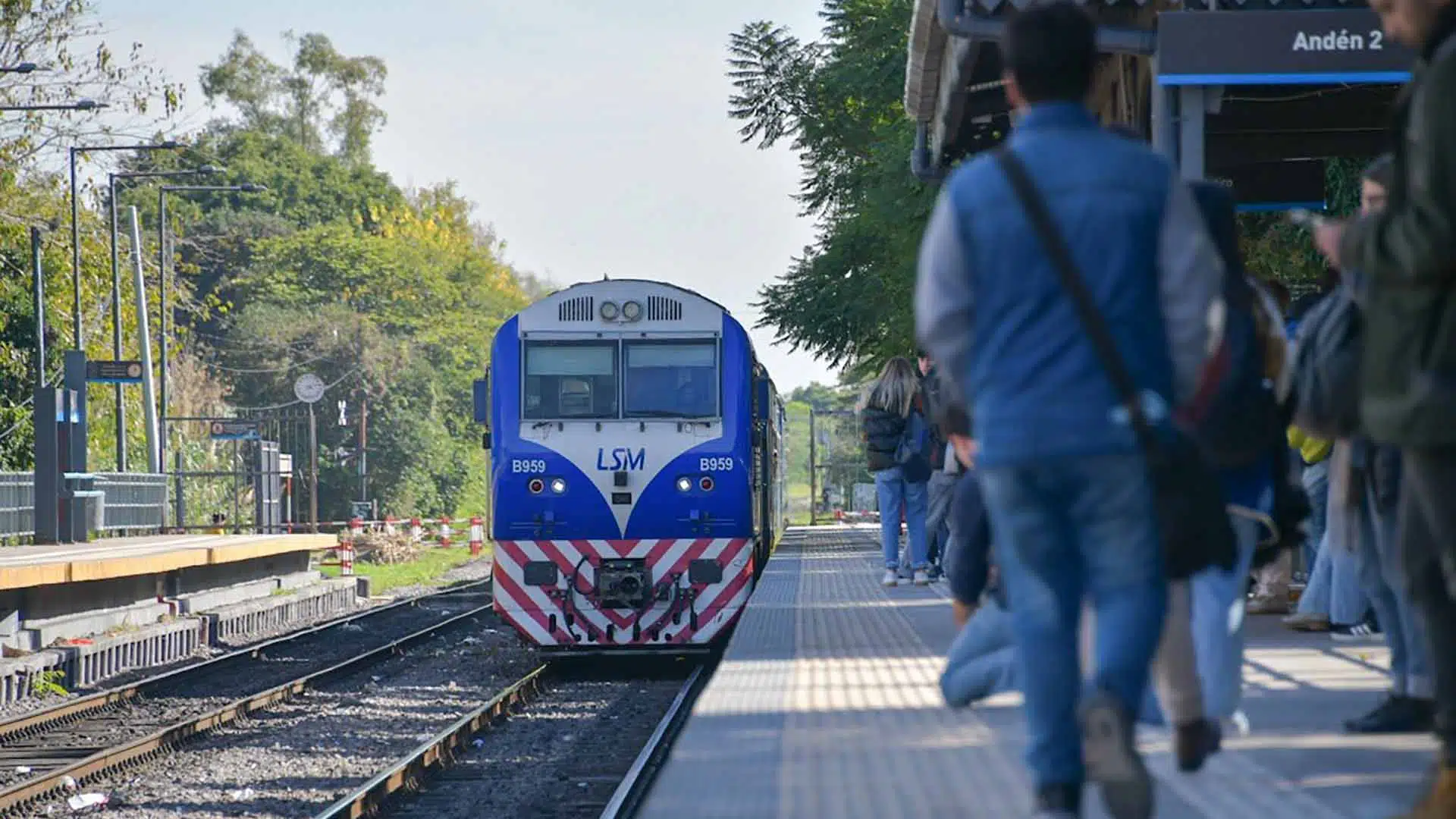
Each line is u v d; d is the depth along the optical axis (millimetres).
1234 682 18953
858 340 99250
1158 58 29469
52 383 136375
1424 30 12422
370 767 43469
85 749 47312
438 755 43531
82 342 126000
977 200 12297
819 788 16750
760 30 109125
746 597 57094
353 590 115188
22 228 134625
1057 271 12023
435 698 57500
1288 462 19000
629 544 57094
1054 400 12031
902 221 90125
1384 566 18906
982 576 22219
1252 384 17484
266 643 76688
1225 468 17875
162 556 78812
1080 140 12422
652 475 57156
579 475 57250
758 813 15547
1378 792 15664
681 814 15531
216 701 58812
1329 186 49344
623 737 47562
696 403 57594
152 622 78375
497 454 57688
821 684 25422
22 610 65188
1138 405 11953
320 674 62469
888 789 16562
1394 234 11680
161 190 141625
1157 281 12328
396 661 71438
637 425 57438
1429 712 19031
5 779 42438
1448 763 13375
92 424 152875
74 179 126000
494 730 49312
